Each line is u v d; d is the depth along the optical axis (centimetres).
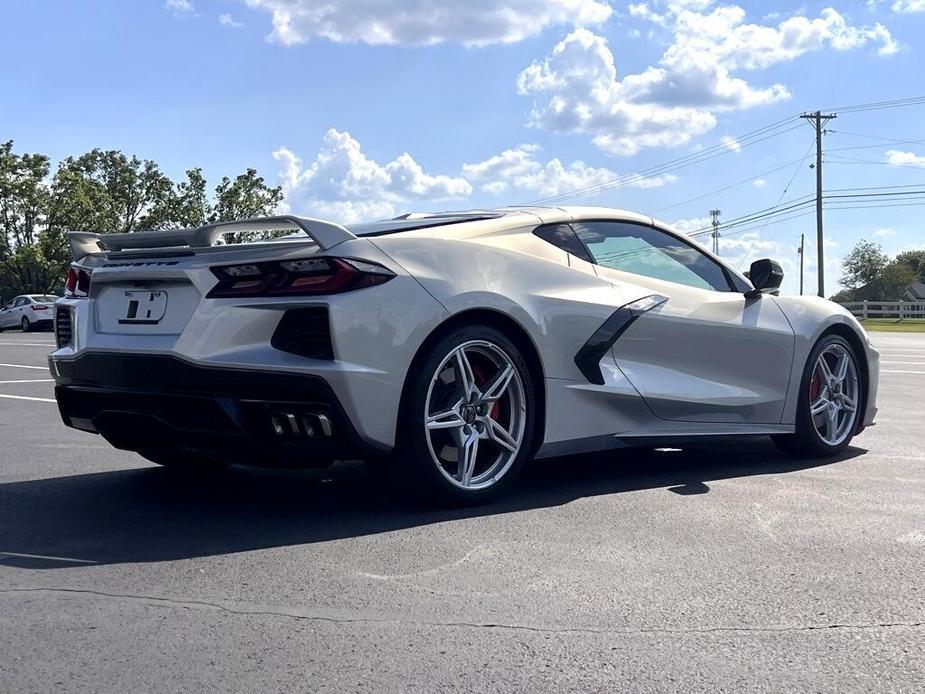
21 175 4138
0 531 351
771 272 503
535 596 277
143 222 4816
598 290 436
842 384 545
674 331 461
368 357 349
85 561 311
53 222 4225
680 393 461
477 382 395
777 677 222
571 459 513
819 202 4828
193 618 257
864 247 11969
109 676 220
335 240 353
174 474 464
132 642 240
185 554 319
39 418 687
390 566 305
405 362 358
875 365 561
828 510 389
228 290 354
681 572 301
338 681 218
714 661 231
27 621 255
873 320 5191
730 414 488
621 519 370
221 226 364
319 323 344
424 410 365
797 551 327
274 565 306
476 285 385
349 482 443
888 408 780
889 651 238
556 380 412
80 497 411
